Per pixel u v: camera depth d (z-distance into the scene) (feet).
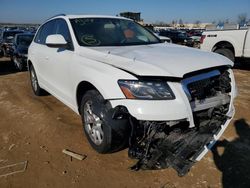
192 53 11.43
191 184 10.05
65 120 15.57
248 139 13.46
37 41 19.24
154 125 9.30
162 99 9.16
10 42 46.96
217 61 10.66
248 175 10.59
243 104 18.79
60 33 15.23
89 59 11.71
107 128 10.07
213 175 10.57
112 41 13.87
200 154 9.40
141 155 9.48
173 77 9.20
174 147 9.30
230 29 34.63
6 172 10.71
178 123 9.49
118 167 11.02
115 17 16.17
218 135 10.55
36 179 10.30
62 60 13.80
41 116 16.25
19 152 12.17
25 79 28.12
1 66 40.04
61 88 14.52
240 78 28.86
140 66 9.64
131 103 9.25
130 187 9.86
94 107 10.77
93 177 10.41
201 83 10.01
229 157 11.83
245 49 32.35
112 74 9.95
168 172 10.71
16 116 16.43
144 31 16.01
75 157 11.66
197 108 9.85
